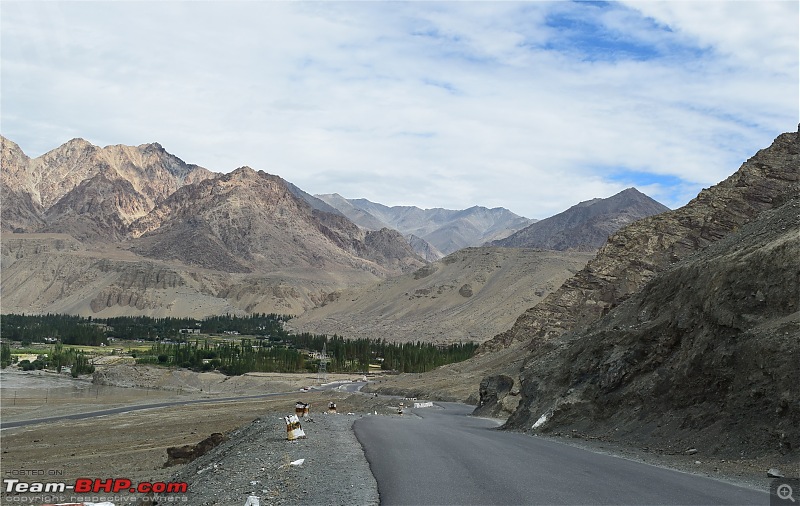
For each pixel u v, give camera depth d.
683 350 30.16
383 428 34.09
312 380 166.50
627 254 118.25
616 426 31.05
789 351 22.92
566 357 42.59
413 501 15.19
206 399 127.00
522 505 14.70
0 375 164.12
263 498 16.41
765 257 27.97
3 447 62.81
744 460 21.19
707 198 106.12
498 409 65.69
